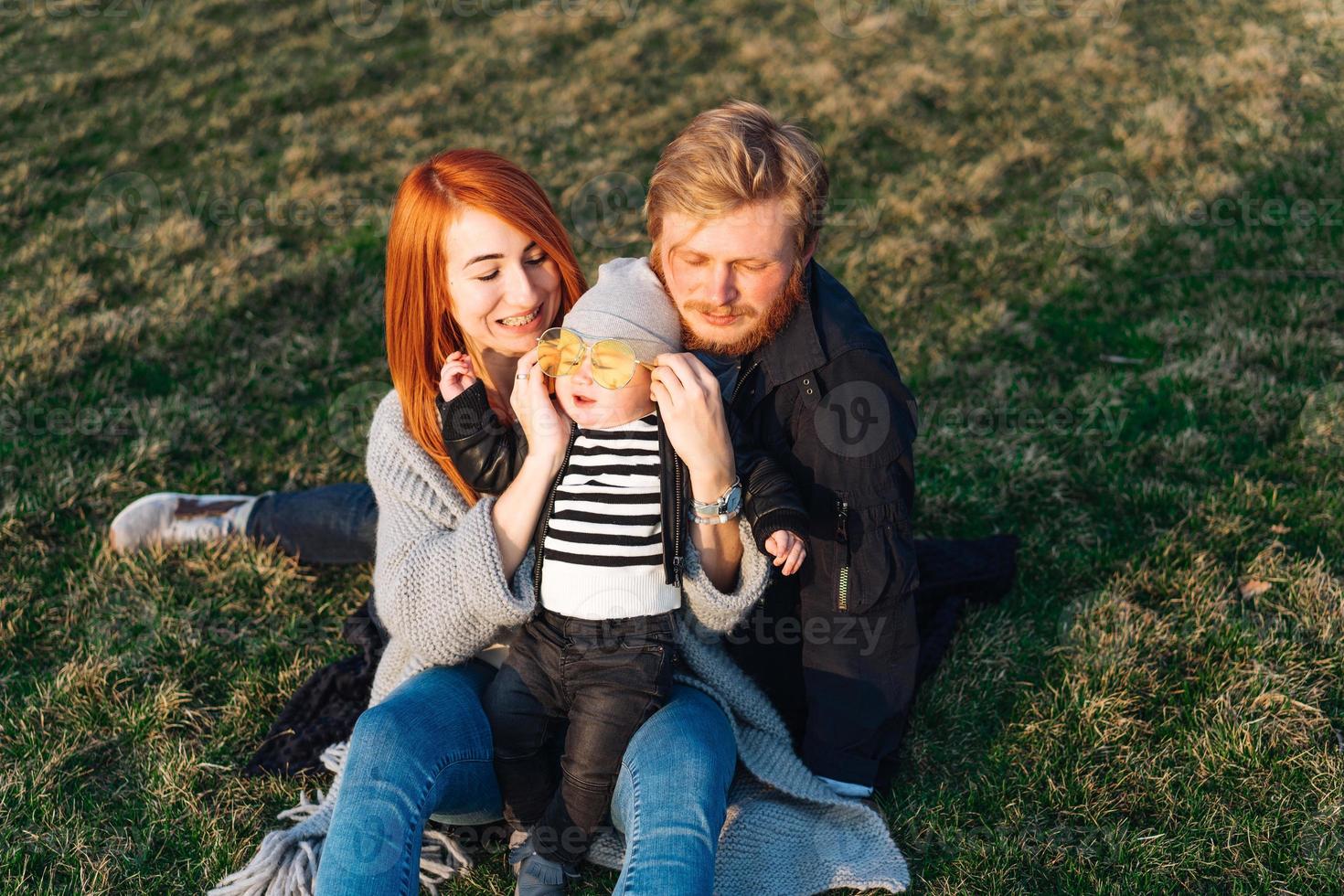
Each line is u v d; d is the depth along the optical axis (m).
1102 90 7.75
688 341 2.47
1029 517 3.91
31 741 3.00
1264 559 3.48
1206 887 2.56
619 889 2.06
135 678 3.25
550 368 2.32
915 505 3.96
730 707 2.58
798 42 9.11
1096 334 5.05
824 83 8.10
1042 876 2.61
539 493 2.37
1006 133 7.28
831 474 2.49
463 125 7.88
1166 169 6.53
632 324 2.33
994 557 3.53
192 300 5.41
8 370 4.75
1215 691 3.03
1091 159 6.76
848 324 2.49
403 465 2.59
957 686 3.14
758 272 2.30
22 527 3.82
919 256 5.77
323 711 3.12
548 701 2.42
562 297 2.61
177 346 5.11
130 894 2.62
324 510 3.65
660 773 2.18
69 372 4.79
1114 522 3.84
